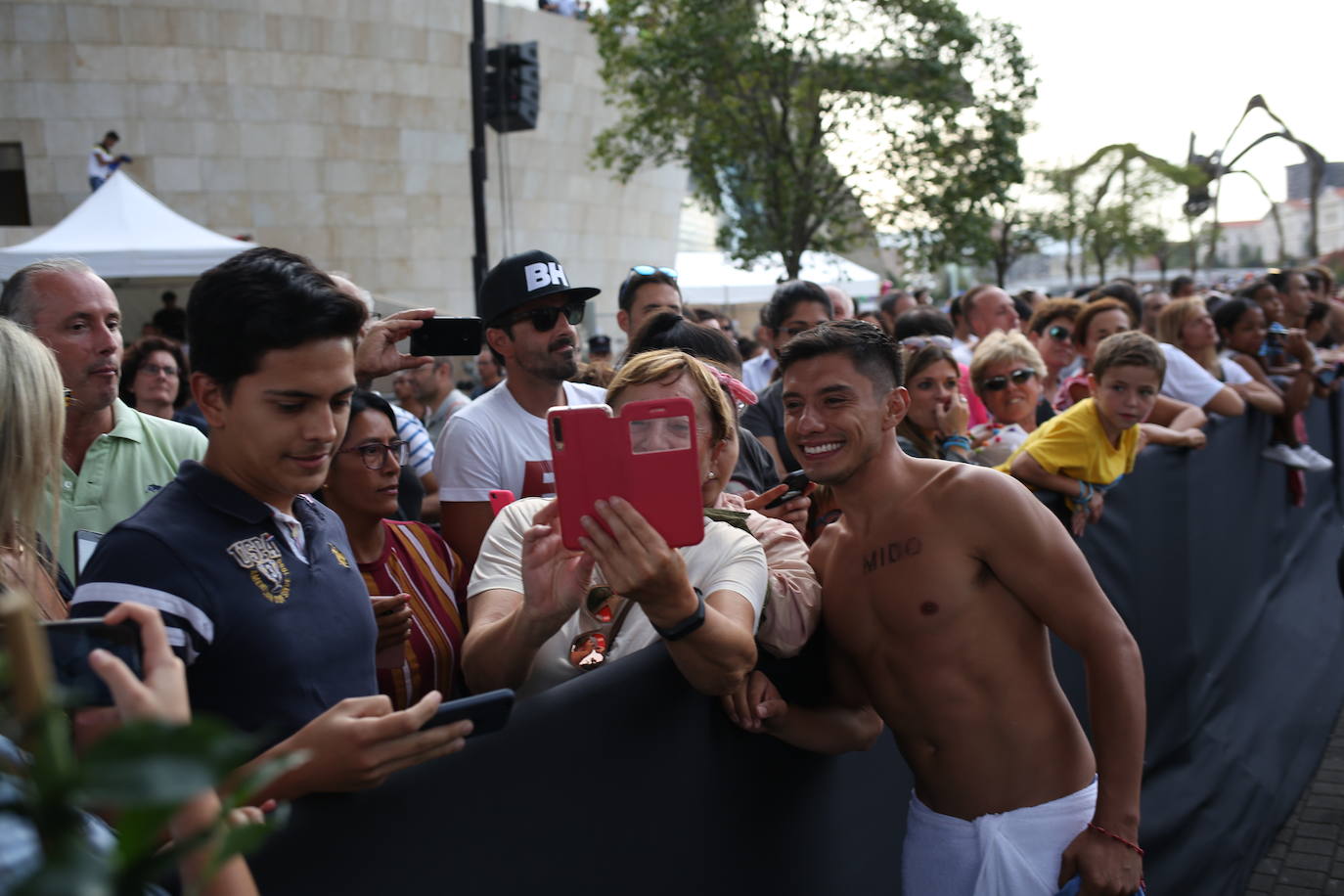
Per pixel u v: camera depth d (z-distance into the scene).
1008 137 15.27
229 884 0.99
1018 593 2.15
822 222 16.25
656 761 1.78
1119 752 2.11
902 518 2.20
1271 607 5.90
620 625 2.07
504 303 3.12
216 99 21.86
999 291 6.59
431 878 1.36
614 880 1.67
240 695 1.50
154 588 1.45
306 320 1.53
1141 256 39.16
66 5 20.80
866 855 2.59
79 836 0.73
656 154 17.88
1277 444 6.07
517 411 3.22
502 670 1.87
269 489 1.60
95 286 2.61
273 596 1.55
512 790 1.49
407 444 4.62
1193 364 5.02
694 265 20.66
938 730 2.21
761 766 2.10
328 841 1.24
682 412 1.61
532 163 25.09
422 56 23.30
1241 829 4.05
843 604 2.29
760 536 2.35
